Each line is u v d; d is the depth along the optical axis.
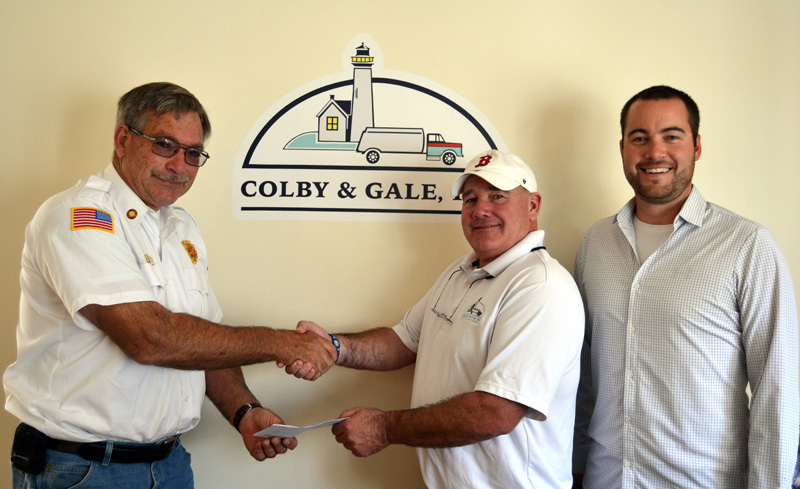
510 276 1.66
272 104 2.10
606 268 1.87
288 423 2.10
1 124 2.08
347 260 2.12
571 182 2.15
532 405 1.48
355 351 1.93
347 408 2.11
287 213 2.10
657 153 1.74
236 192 2.09
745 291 1.64
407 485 2.10
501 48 2.14
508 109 2.14
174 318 1.51
